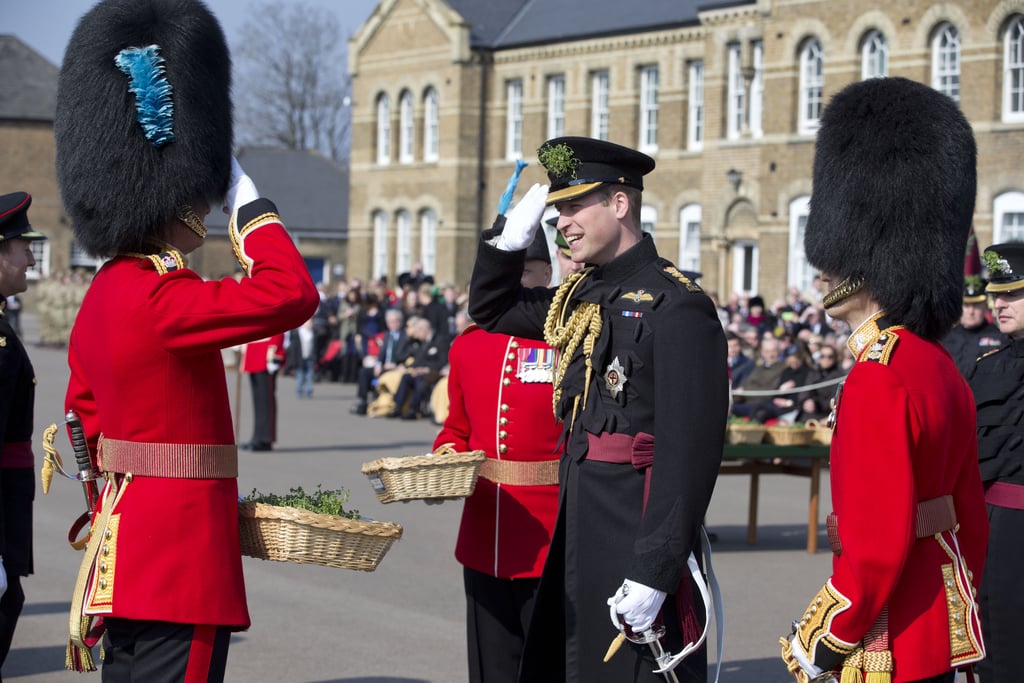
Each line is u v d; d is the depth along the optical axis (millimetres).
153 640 5652
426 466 6684
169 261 5887
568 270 7410
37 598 11305
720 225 39281
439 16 49000
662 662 5426
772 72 36750
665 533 5363
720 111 39469
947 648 5203
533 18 48438
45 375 34062
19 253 8008
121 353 5699
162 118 5855
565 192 5855
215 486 5785
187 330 5605
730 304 30109
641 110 43656
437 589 11992
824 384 18562
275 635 10320
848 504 5082
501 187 48656
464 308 30984
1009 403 7484
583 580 5707
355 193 53469
